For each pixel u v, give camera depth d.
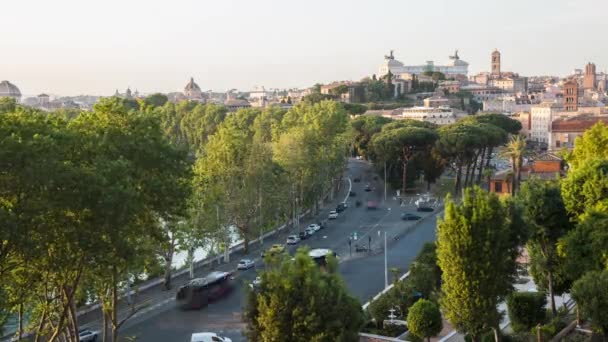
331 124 199.50
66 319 63.91
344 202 187.75
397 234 140.88
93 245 56.88
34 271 58.81
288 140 157.62
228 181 121.75
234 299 96.44
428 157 194.12
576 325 73.25
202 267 116.25
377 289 97.69
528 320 73.81
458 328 63.06
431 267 86.06
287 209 149.38
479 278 60.78
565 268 72.25
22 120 56.34
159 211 67.12
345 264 115.38
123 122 65.56
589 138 103.88
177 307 91.94
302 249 49.19
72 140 57.97
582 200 75.12
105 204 54.66
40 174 51.88
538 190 77.62
